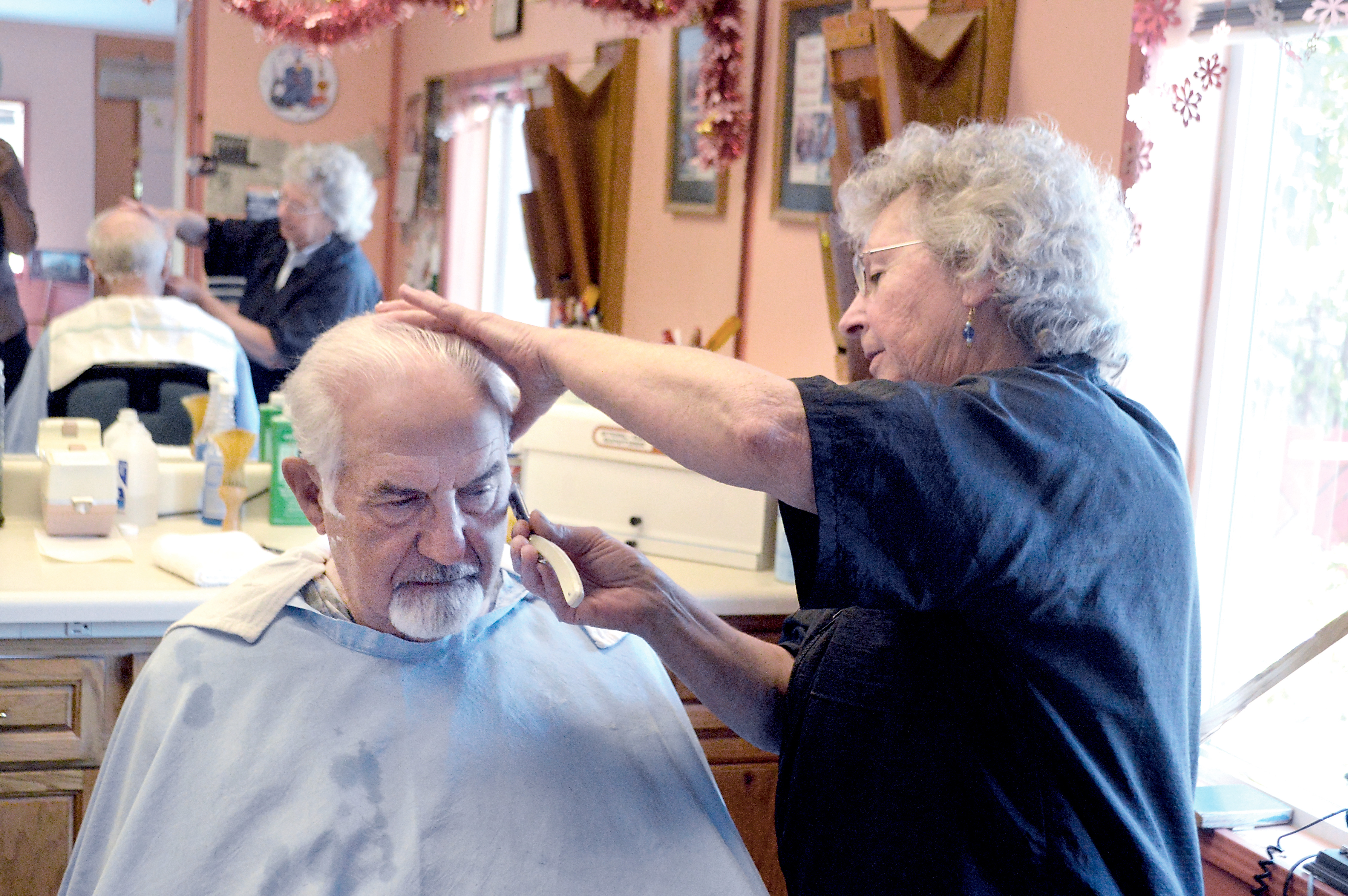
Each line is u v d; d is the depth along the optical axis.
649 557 2.02
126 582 1.68
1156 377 1.77
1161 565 0.98
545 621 1.28
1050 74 1.77
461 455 1.08
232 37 2.00
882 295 1.09
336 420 1.08
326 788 1.09
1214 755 1.83
